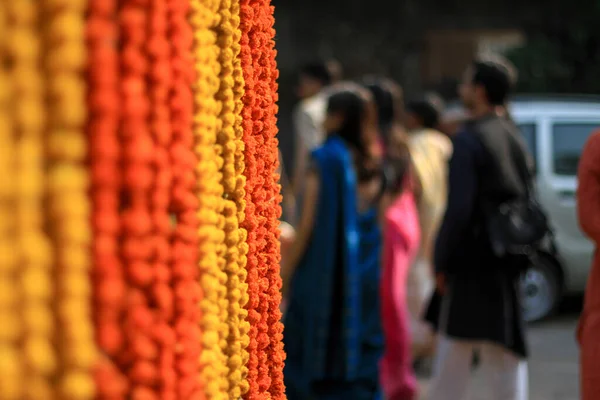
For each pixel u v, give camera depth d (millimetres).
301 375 5246
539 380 7457
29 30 1226
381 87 6363
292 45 16281
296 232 5297
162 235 1402
